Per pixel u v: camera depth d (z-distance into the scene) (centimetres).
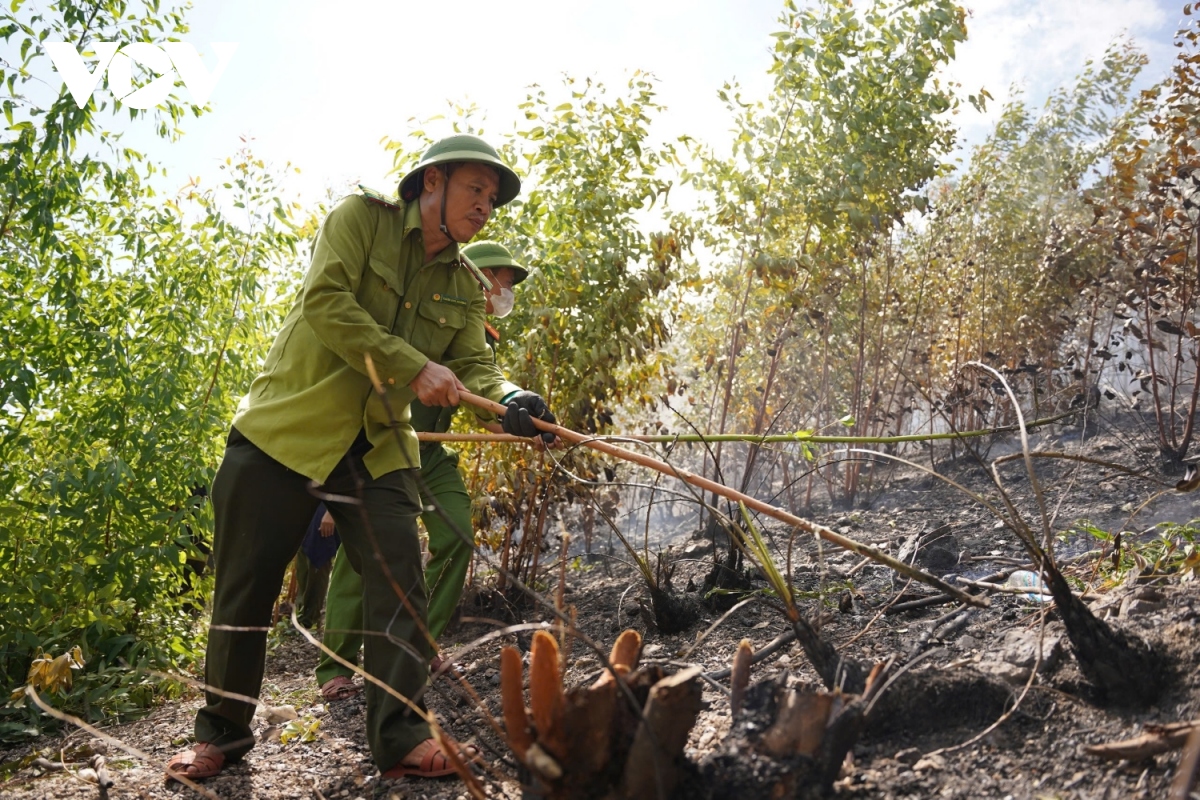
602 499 666
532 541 540
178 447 480
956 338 845
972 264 834
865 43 651
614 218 536
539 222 546
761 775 194
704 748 249
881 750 231
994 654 278
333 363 289
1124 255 636
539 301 523
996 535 493
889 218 684
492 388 320
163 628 469
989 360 744
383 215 298
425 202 303
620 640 215
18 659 421
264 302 563
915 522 557
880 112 641
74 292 459
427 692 358
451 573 407
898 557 455
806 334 792
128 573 454
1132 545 379
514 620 473
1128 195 623
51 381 452
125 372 464
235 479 282
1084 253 805
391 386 289
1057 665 257
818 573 457
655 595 405
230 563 285
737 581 427
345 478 287
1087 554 392
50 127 436
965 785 210
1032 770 214
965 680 244
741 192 646
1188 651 236
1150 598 282
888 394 843
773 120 650
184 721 371
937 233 854
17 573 443
